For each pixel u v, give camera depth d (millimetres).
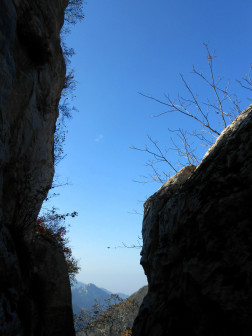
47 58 5023
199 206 3043
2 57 3283
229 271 2348
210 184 3023
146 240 4383
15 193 3816
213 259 2561
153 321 3084
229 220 2561
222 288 2312
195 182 3385
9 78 3432
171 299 2973
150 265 4012
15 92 3877
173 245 3361
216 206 2766
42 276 4469
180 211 3420
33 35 4449
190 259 2852
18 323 2734
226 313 2191
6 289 2846
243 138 2832
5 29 3441
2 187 3369
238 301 2131
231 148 2961
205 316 2404
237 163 2762
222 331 2207
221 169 2963
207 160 3379
